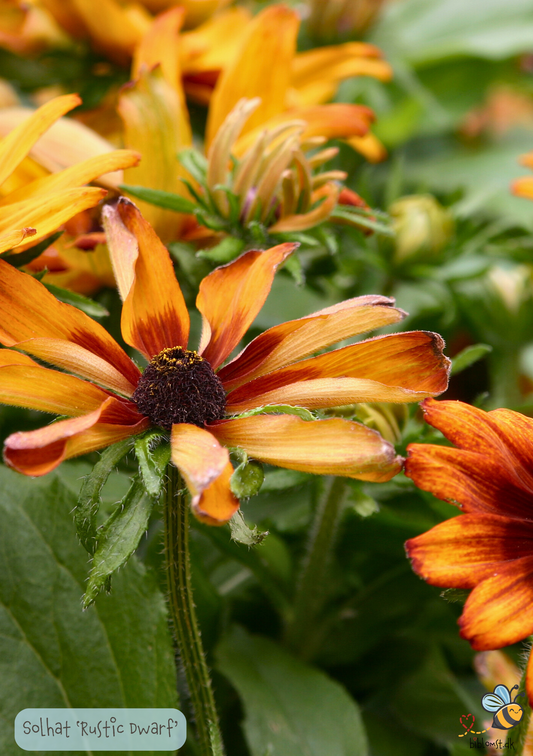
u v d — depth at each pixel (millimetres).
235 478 304
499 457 325
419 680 429
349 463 305
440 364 329
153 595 379
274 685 398
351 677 433
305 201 393
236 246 388
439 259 473
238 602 437
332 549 420
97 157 358
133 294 344
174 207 391
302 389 324
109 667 372
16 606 370
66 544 376
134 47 486
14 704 364
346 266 487
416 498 390
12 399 312
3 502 374
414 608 433
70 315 335
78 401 320
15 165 354
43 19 493
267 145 390
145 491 316
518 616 304
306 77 501
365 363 331
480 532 315
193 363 333
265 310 500
